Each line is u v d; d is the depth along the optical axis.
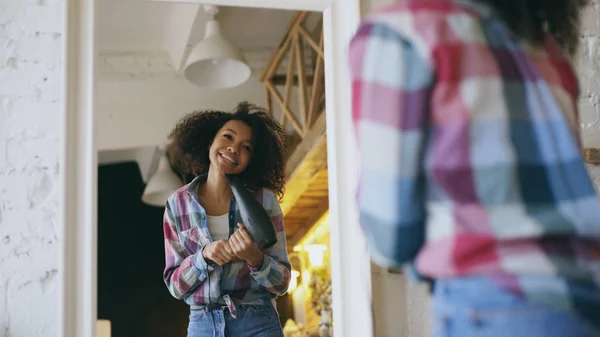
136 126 2.69
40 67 1.61
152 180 2.97
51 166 1.58
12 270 1.53
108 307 2.96
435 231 0.70
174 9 2.30
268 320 1.96
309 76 2.75
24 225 1.55
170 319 3.02
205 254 1.93
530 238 0.67
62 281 1.52
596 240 0.70
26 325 1.52
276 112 3.02
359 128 0.74
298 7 1.80
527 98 0.73
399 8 0.76
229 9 2.42
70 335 1.52
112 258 3.03
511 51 0.74
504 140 0.70
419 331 1.73
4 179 1.56
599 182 1.89
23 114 1.59
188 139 2.35
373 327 1.69
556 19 0.82
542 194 0.70
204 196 2.12
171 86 2.72
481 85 0.71
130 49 2.51
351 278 1.72
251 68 2.98
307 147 2.54
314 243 2.64
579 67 1.96
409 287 1.75
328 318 2.62
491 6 0.77
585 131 1.93
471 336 0.67
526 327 0.64
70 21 1.62
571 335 0.64
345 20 1.81
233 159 2.22
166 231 2.09
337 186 1.75
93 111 1.61
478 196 0.69
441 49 0.71
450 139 0.70
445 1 0.76
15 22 1.62
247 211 2.03
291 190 2.46
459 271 0.68
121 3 2.14
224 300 1.92
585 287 0.67
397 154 0.70
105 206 3.02
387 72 0.72
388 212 0.71
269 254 2.10
